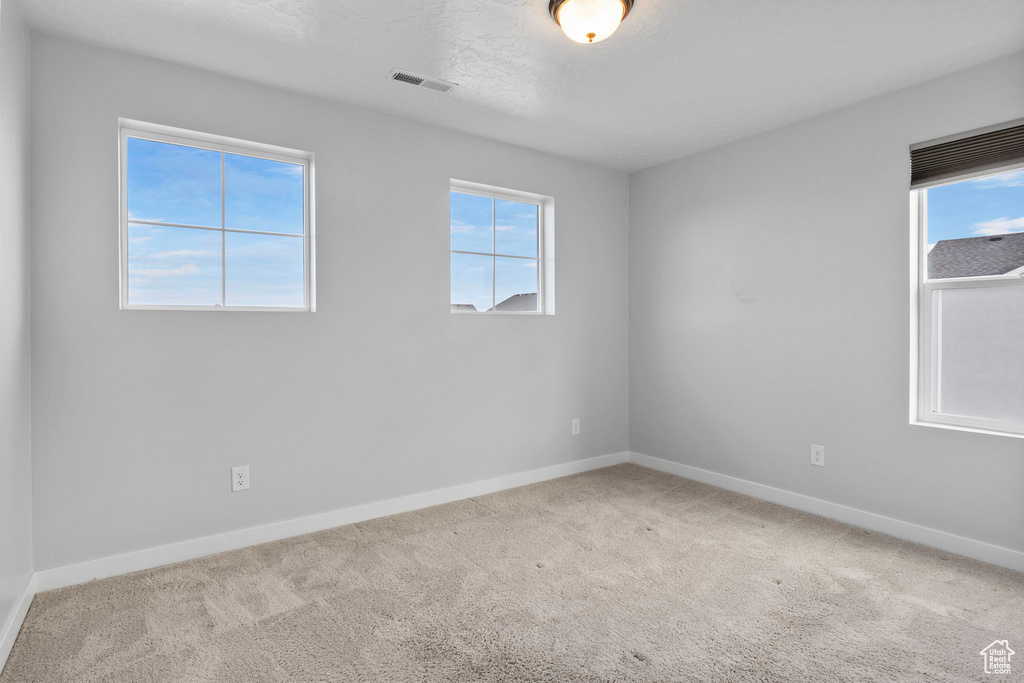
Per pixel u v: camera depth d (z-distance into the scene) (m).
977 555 2.50
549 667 1.72
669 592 2.20
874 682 1.64
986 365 2.57
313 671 1.71
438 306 3.28
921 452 2.70
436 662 1.75
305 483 2.84
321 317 2.87
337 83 2.69
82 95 2.27
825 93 2.80
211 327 2.57
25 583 2.05
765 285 3.36
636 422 4.25
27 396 2.10
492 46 2.33
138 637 1.89
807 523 2.96
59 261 2.22
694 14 2.07
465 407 3.42
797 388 3.21
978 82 2.48
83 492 2.29
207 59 2.44
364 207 3.00
